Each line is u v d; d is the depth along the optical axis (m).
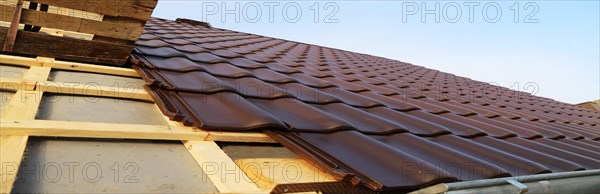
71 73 3.63
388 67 12.18
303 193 2.08
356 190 2.29
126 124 2.47
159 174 2.15
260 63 6.34
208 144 2.56
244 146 2.77
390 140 3.47
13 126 2.07
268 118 2.96
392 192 2.33
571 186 2.68
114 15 3.51
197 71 4.28
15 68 3.43
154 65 4.09
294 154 2.82
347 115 4.00
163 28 8.52
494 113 6.72
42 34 3.55
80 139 2.31
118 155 2.26
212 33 10.19
